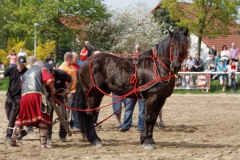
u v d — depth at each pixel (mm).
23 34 54219
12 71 10539
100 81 10406
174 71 9656
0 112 16375
